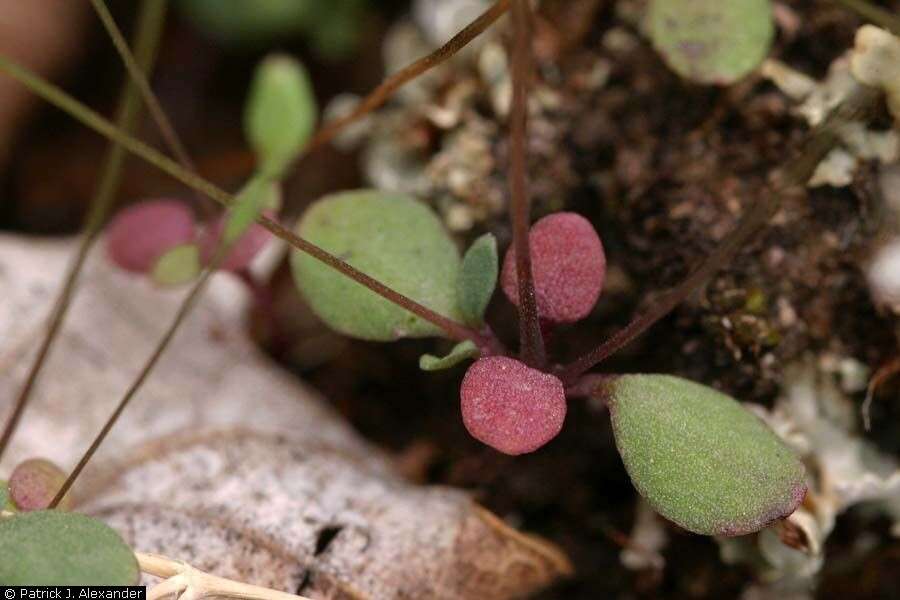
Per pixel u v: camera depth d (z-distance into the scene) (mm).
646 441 68
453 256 72
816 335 74
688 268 75
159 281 75
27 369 78
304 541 73
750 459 67
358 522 74
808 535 72
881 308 73
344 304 71
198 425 77
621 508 78
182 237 79
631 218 76
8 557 64
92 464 75
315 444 78
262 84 81
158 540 72
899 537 75
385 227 72
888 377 73
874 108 73
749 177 75
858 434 74
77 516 65
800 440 74
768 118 75
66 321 79
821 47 76
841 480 73
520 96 67
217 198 70
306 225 72
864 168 73
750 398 75
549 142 79
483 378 67
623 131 78
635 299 76
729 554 75
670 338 75
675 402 68
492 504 78
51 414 76
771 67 76
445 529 74
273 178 77
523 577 75
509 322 79
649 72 78
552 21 80
